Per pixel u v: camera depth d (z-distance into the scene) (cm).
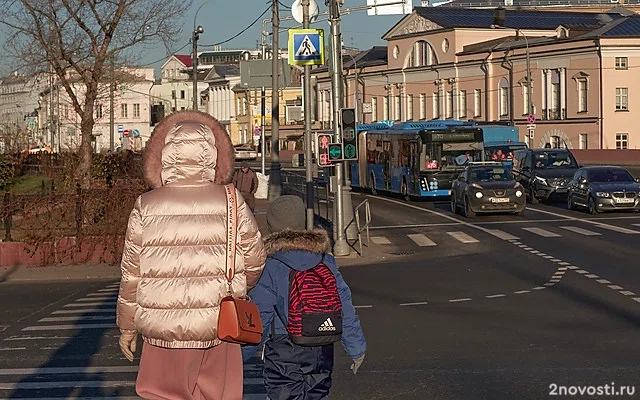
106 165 3288
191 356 520
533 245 2428
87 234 2219
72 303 1617
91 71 3416
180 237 517
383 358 1039
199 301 513
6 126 5528
